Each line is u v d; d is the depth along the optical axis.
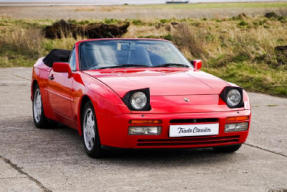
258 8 71.06
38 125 7.06
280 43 18.38
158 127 4.70
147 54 6.09
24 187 4.12
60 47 20.91
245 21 31.41
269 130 6.93
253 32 19.59
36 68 7.28
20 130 6.88
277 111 8.63
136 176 4.49
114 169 4.75
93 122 5.18
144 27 27.75
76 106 5.52
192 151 5.61
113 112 4.75
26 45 20.53
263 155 5.43
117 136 4.76
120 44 6.20
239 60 15.55
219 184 4.25
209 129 4.82
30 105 9.20
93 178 4.41
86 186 4.16
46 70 6.84
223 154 5.47
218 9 69.62
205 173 4.63
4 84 12.37
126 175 4.52
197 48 17.62
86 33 23.73
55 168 4.77
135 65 5.86
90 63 5.87
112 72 5.58
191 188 4.12
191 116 4.73
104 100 4.86
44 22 33.53
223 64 15.41
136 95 4.72
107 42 6.23
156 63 5.97
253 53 16.00
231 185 4.23
